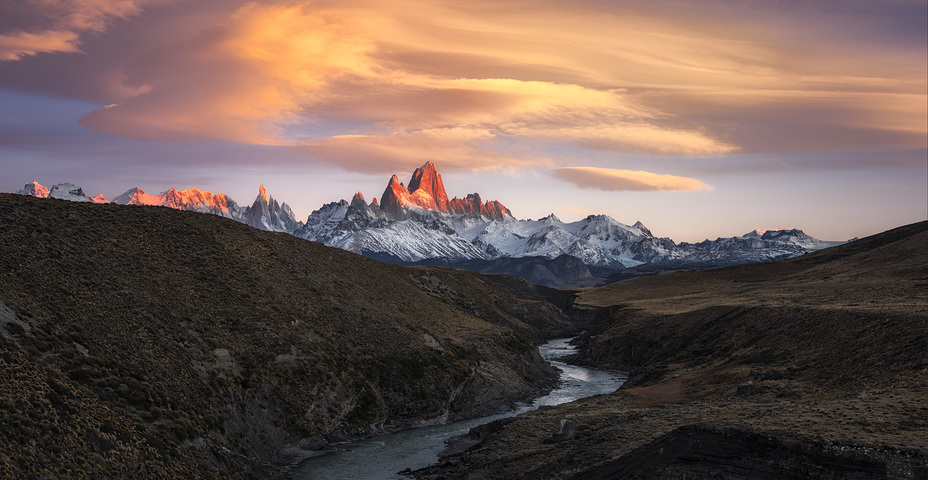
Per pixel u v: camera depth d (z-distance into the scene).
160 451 40.97
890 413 37.12
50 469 32.94
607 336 133.50
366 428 65.56
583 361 127.75
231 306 67.38
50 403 37.31
